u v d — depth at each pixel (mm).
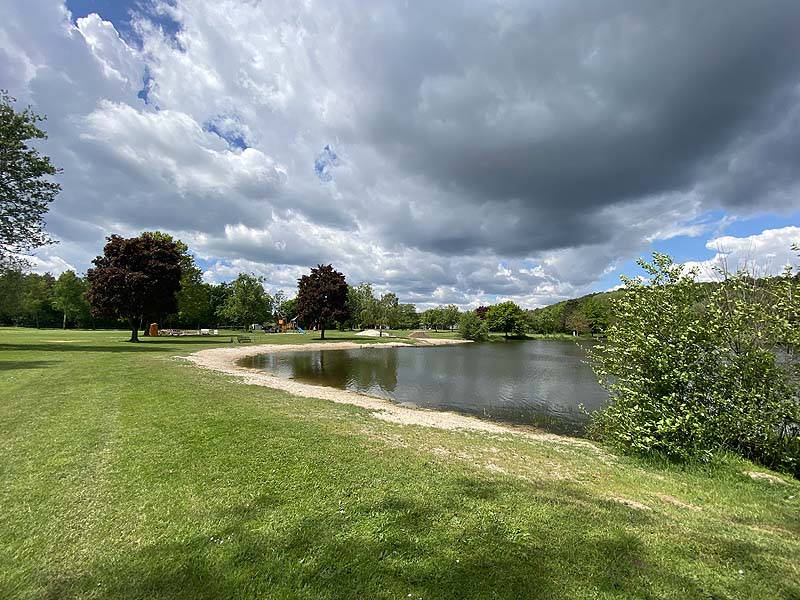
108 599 3070
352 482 5520
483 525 4398
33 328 73250
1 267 23938
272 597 3145
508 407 16609
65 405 9219
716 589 3416
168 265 36312
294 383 18266
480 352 47312
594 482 6539
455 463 6852
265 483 5344
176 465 5863
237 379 16453
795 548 4281
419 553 3799
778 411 7969
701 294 9086
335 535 4082
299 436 7684
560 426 13617
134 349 26859
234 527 4176
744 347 8477
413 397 18062
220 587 3244
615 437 9469
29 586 3197
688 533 4480
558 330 104625
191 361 22078
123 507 4535
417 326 122375
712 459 7809
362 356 37562
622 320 9836
